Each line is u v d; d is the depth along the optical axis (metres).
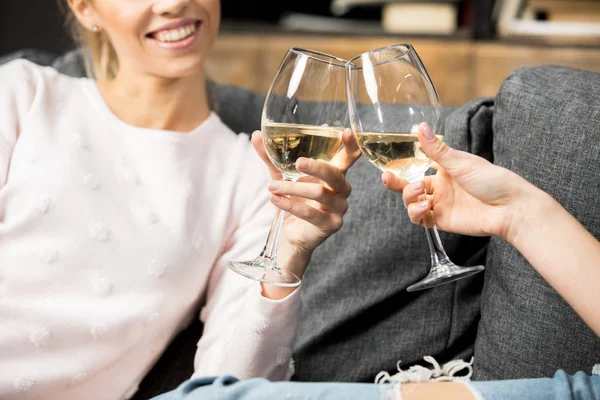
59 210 1.26
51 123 1.35
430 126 0.97
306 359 1.36
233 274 1.34
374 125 0.96
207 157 1.44
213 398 0.89
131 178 1.35
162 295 1.30
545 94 1.18
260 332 1.22
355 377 1.33
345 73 1.02
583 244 0.93
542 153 1.15
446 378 1.25
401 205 1.32
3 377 1.20
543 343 1.13
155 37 1.34
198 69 1.38
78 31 1.60
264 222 1.40
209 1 1.35
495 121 1.25
